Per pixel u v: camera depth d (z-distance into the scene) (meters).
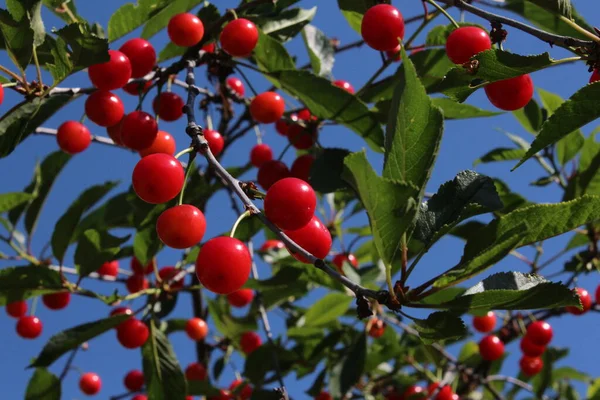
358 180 0.55
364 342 0.81
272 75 0.72
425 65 0.72
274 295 0.81
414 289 0.57
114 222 0.82
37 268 0.73
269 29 0.76
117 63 0.67
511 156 0.84
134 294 0.76
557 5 0.62
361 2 0.72
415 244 0.74
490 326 0.88
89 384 0.94
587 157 0.81
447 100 0.72
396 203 0.55
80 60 0.65
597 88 0.58
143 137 0.68
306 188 0.57
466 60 0.63
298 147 0.76
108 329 0.73
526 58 0.60
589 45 0.59
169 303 0.83
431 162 0.57
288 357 0.84
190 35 0.71
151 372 0.75
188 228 0.58
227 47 0.70
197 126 0.59
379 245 0.56
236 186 0.57
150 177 0.58
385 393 0.94
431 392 0.89
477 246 0.58
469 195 0.61
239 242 0.57
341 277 0.55
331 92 0.71
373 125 0.72
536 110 0.83
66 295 0.81
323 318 0.84
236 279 0.57
